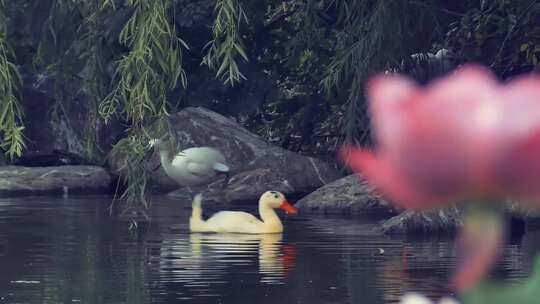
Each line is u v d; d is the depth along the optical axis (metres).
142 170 14.86
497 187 1.27
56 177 24.81
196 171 21.00
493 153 1.25
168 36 14.01
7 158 27.83
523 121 1.25
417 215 16.59
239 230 16.62
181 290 10.80
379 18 19.62
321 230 17.19
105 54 15.66
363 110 20.16
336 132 26.19
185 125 26.02
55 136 27.83
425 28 21.92
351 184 21.34
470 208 1.30
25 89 27.88
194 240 15.52
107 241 15.16
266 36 27.11
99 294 10.53
